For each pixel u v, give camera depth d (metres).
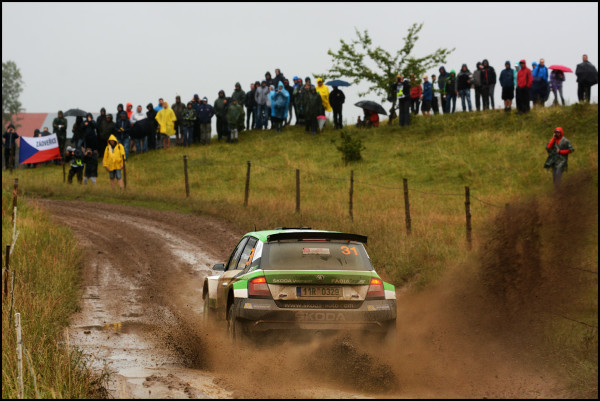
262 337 24.41
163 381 22.14
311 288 24.66
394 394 20.91
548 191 42.28
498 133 105.38
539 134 101.56
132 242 61.75
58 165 129.12
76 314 36.34
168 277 48.31
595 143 90.62
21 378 19.73
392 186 92.25
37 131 128.25
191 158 119.56
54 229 60.56
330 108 126.94
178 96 128.12
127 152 123.25
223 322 29.78
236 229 67.12
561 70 110.88
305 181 100.44
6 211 65.88
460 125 113.81
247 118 133.88
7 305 30.42
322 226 60.00
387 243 49.97
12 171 120.69
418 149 107.75
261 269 25.27
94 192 95.06
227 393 20.53
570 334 26.52
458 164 97.25
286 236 26.09
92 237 63.72
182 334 31.06
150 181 109.00
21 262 44.25
